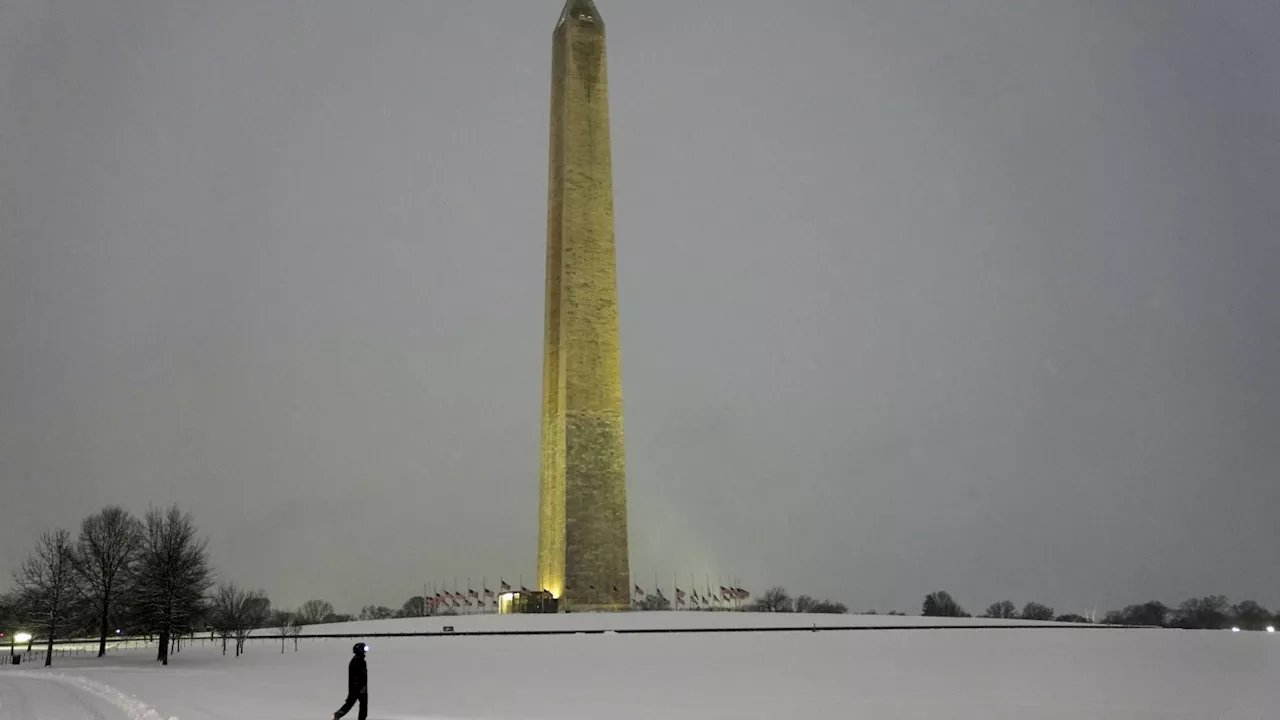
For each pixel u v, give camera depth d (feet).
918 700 87.92
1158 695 92.17
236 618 222.07
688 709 81.61
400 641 192.03
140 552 197.88
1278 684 102.22
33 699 94.32
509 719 75.15
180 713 77.61
